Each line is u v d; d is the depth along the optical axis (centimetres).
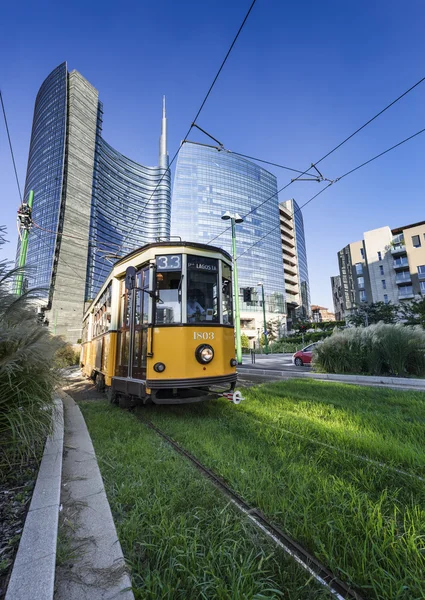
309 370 1507
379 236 5231
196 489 302
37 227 1313
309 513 253
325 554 205
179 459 383
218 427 520
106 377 759
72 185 6825
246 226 8044
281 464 358
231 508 270
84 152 7469
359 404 664
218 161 7881
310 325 4931
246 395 806
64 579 190
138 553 222
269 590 176
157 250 607
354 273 5519
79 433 504
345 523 240
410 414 576
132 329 643
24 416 327
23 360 329
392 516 246
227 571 192
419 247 4753
